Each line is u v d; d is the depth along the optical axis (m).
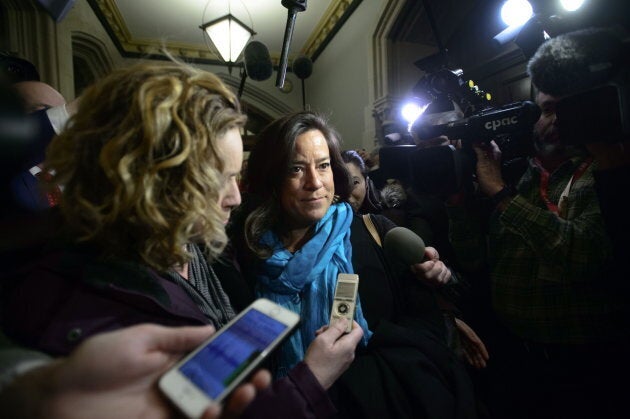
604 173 0.83
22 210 0.49
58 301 0.47
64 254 0.51
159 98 0.50
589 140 0.79
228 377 0.42
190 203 0.50
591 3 1.55
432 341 0.95
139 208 0.46
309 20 4.88
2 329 0.45
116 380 0.33
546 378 1.12
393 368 0.86
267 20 4.79
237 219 1.11
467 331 1.17
